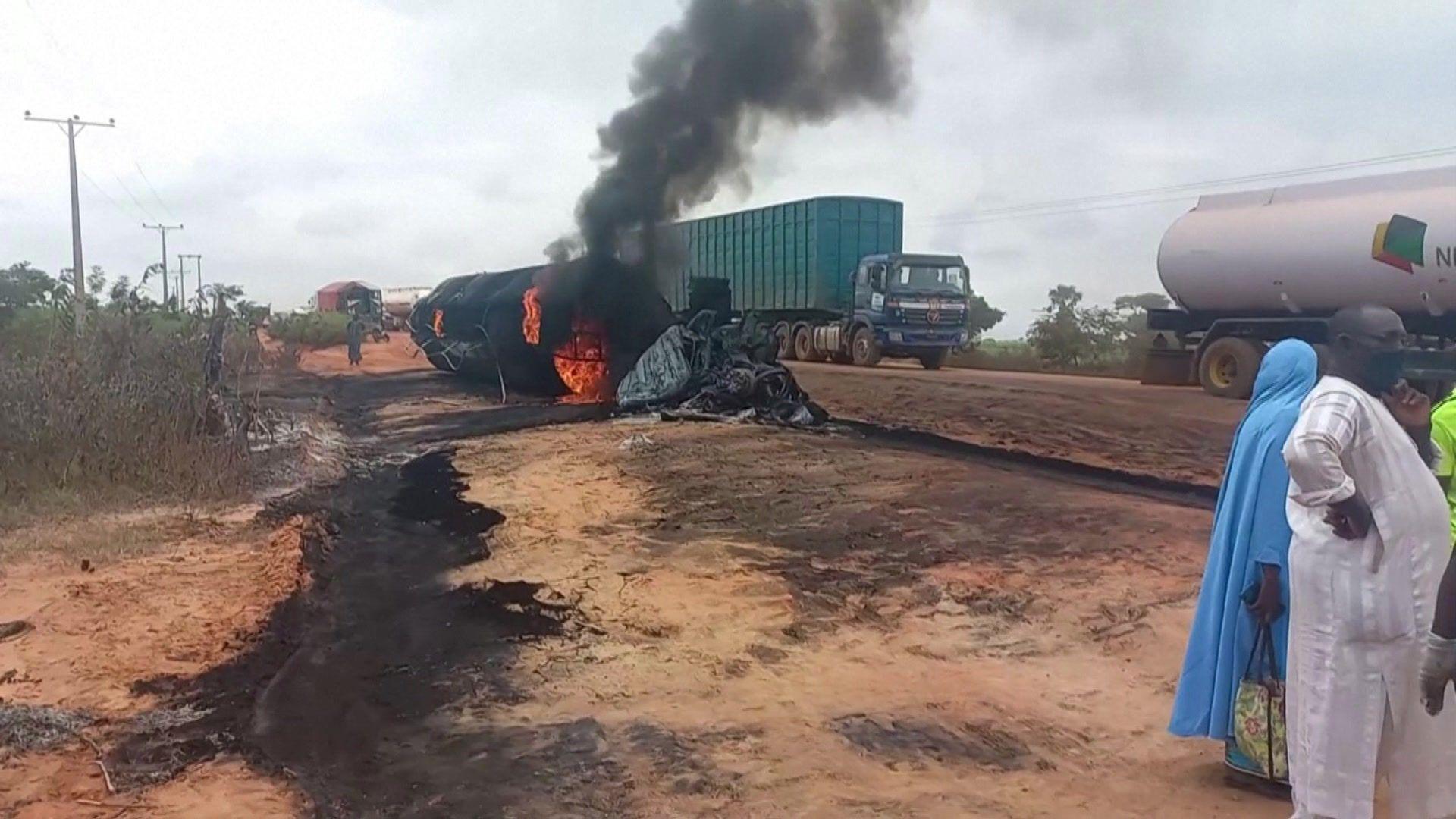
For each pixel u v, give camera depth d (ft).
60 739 16.92
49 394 38.34
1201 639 15.07
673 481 39.40
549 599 25.27
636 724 17.49
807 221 97.45
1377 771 11.91
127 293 47.26
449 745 16.84
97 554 28.89
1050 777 15.39
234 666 20.54
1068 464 42.60
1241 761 14.82
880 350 89.61
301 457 46.98
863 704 18.35
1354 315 12.23
